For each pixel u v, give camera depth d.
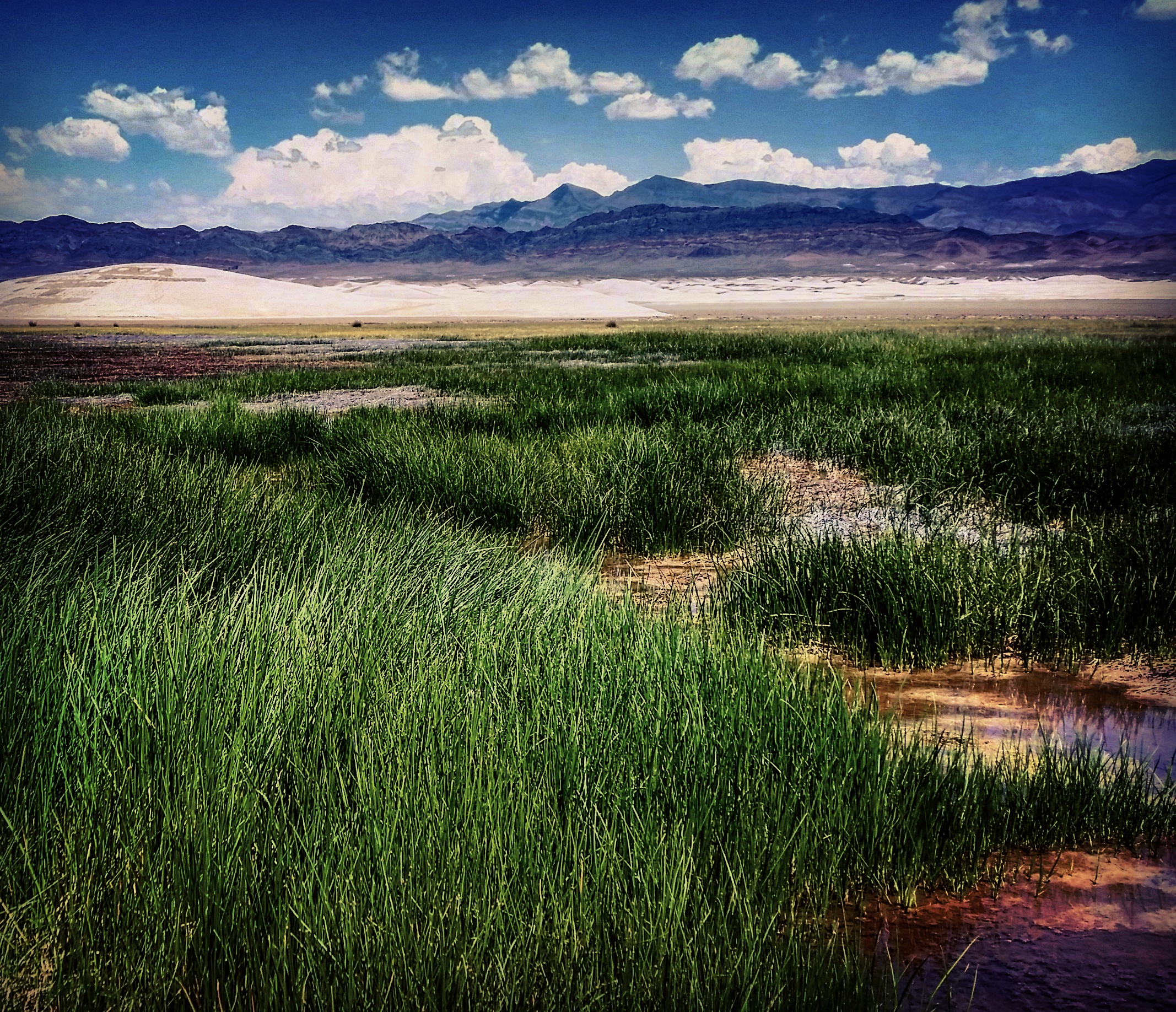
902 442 9.90
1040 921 2.66
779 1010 2.17
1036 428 10.37
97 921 2.36
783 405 13.39
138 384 23.83
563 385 17.70
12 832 2.56
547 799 2.83
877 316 105.62
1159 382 15.86
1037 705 4.37
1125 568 5.52
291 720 3.08
